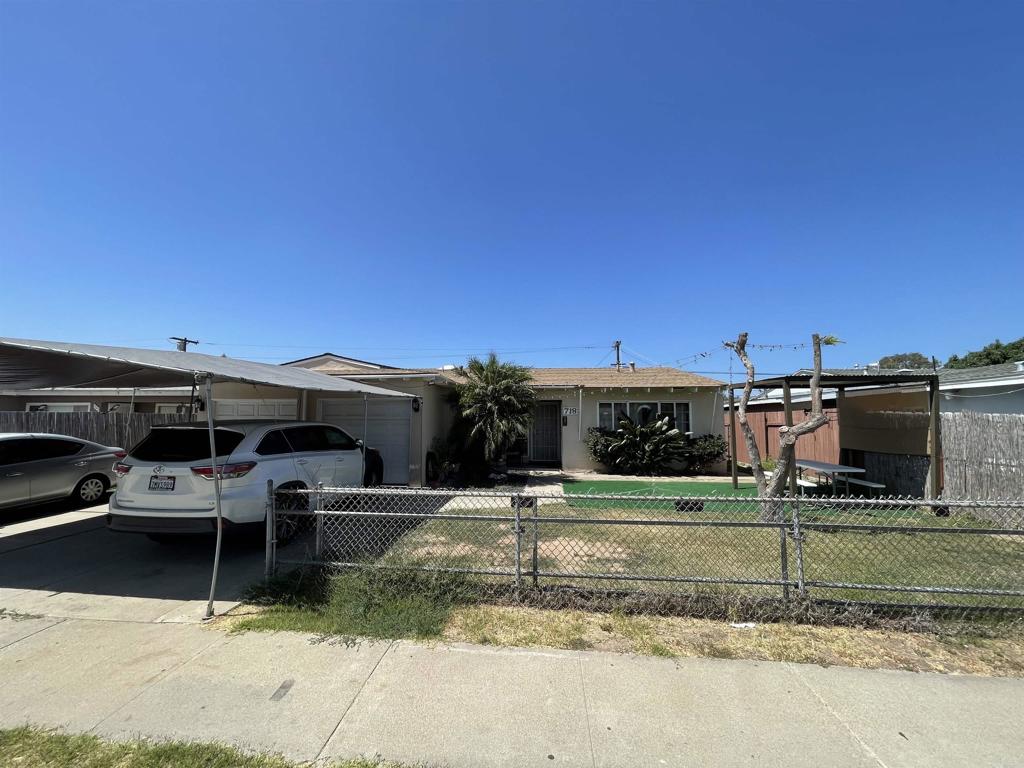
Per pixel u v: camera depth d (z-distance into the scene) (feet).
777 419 53.83
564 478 43.19
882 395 34.04
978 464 26.86
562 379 51.70
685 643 11.84
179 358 18.70
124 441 37.09
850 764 7.87
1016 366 37.96
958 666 10.82
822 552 18.03
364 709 9.33
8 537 22.31
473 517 14.82
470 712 9.21
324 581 15.21
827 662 10.98
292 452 21.76
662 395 49.24
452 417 44.50
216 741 8.46
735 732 8.63
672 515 24.04
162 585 16.22
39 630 12.82
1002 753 8.11
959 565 16.61
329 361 52.39
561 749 8.23
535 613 13.47
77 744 8.35
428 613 13.24
